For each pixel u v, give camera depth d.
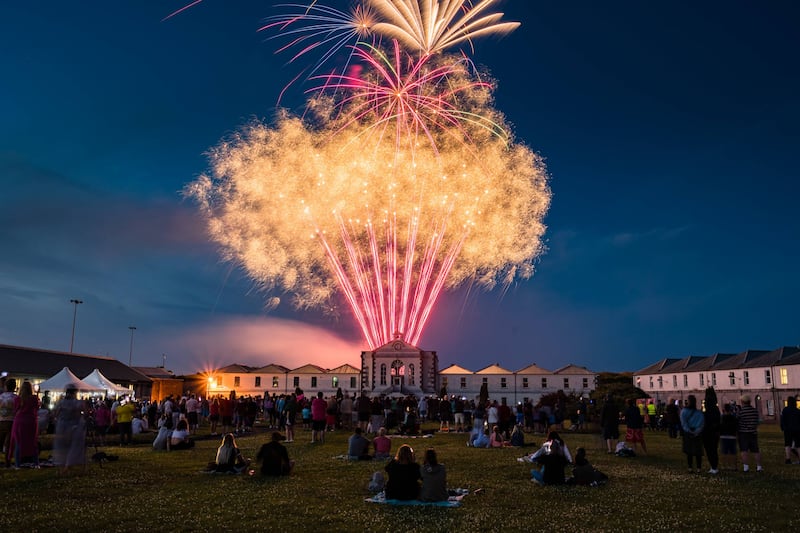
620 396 57.81
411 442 30.58
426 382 103.31
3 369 51.41
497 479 17.66
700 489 15.82
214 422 35.91
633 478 17.77
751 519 12.30
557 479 16.66
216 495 14.57
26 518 11.95
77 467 18.36
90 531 11.09
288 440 30.12
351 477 17.69
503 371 107.44
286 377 108.25
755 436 19.09
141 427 35.38
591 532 11.31
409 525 11.73
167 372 108.88
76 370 60.53
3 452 21.78
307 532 11.16
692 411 19.14
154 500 13.86
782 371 82.56
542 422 37.22
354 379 107.44
